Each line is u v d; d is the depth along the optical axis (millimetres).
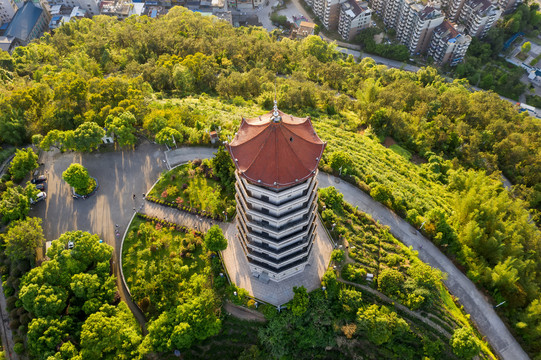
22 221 95438
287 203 68875
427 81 196750
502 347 91188
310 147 68750
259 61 192250
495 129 148625
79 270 88438
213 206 101562
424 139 139375
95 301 84062
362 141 135375
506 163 144250
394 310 87188
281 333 82812
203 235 97062
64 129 121312
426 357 83250
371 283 88938
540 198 130625
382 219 107688
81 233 93188
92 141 111000
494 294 96625
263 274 89562
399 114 143000
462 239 103500
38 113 126438
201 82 165875
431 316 87125
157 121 117562
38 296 80125
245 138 69688
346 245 94812
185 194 105750
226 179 105188
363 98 155375
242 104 147750
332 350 87688
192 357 84312
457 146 145125
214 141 119062
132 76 154375
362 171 118438
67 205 106875
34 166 111750
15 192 101250
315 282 89062
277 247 78812
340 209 103125
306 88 152625
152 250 95125
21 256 90188
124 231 101438
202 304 81250
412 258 94688
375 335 80375
